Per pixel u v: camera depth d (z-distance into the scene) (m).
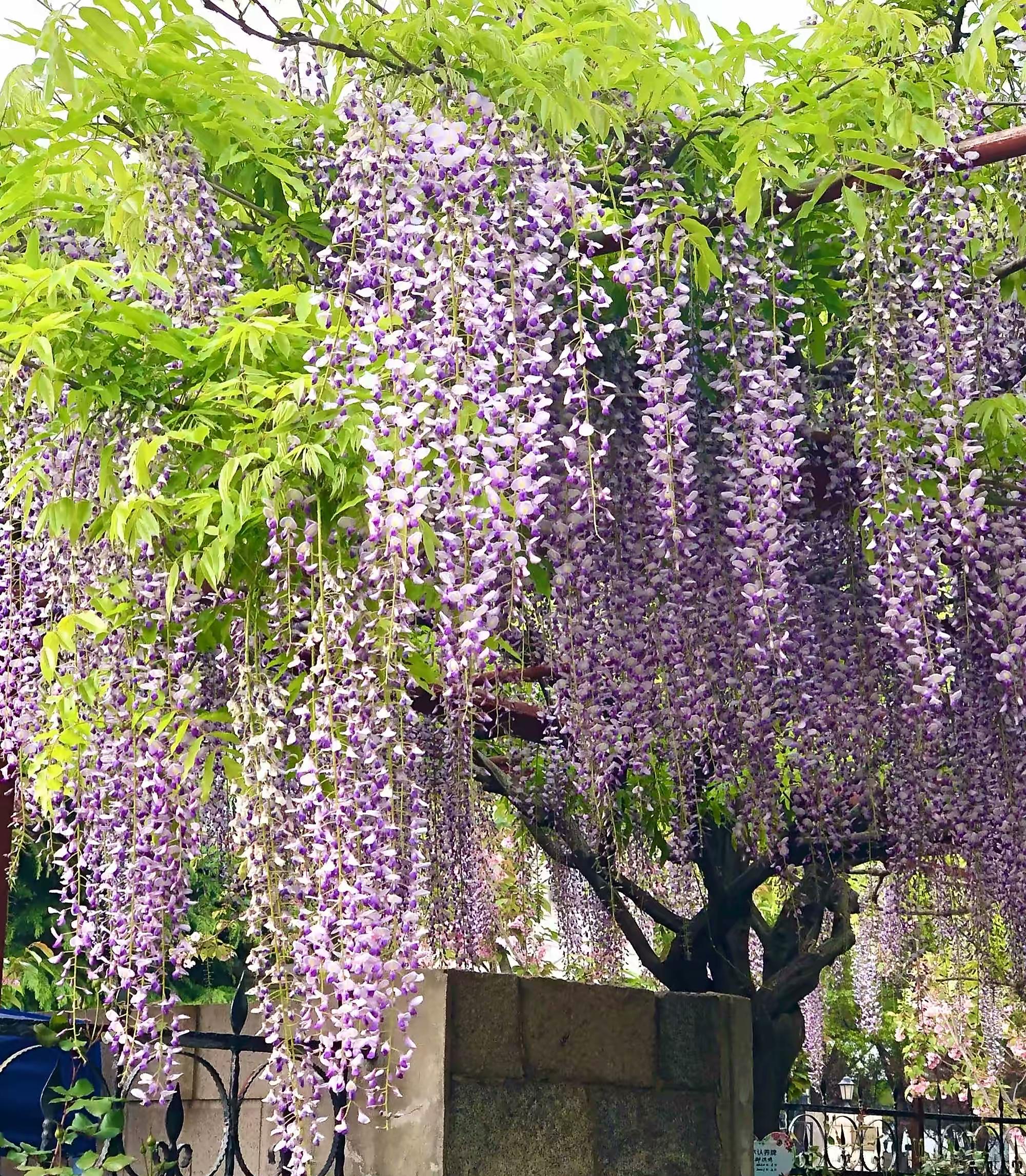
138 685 3.17
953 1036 9.38
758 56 3.52
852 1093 11.16
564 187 3.18
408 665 3.29
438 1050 3.41
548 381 3.09
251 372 3.16
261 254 4.18
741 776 4.31
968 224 3.66
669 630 3.76
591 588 3.69
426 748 4.55
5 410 3.48
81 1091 3.11
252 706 3.04
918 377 3.56
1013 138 3.47
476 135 3.12
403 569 2.77
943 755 4.40
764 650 3.49
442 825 4.50
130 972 2.95
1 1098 4.35
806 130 3.40
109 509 3.27
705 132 3.55
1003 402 3.84
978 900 5.00
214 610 3.33
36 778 3.39
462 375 2.88
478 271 3.00
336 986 2.71
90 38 3.20
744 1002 4.33
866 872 6.09
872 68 3.42
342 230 3.15
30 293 3.10
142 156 3.45
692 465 3.63
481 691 3.58
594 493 3.20
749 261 3.56
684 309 3.81
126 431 3.31
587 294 3.40
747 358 3.56
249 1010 3.67
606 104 3.50
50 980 7.98
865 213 3.48
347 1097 3.26
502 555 3.16
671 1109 4.04
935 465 3.73
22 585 3.62
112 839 3.10
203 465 3.26
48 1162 3.13
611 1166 3.81
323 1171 3.12
